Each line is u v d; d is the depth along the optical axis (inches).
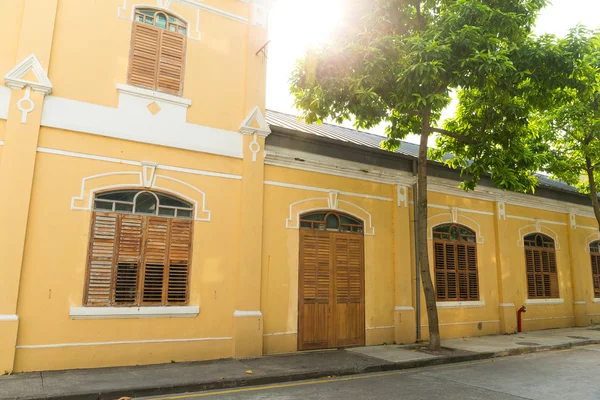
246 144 374.3
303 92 390.3
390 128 440.5
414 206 471.5
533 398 253.1
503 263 538.0
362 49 348.2
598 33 389.7
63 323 291.6
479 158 426.0
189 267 337.7
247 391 266.2
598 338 490.3
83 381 260.8
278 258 380.2
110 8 336.8
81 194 308.2
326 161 421.1
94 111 319.0
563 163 548.1
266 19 404.8
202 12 374.0
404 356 363.3
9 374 269.0
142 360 311.6
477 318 504.7
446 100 395.9
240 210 364.8
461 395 258.8
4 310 272.2
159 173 336.2
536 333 531.2
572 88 386.0
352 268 419.5
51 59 310.2
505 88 362.0
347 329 406.0
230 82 378.3
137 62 341.4
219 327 342.3
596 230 674.8
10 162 285.3
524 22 357.1
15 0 306.3
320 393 262.4
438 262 489.4
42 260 290.0
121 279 314.7
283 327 373.4
